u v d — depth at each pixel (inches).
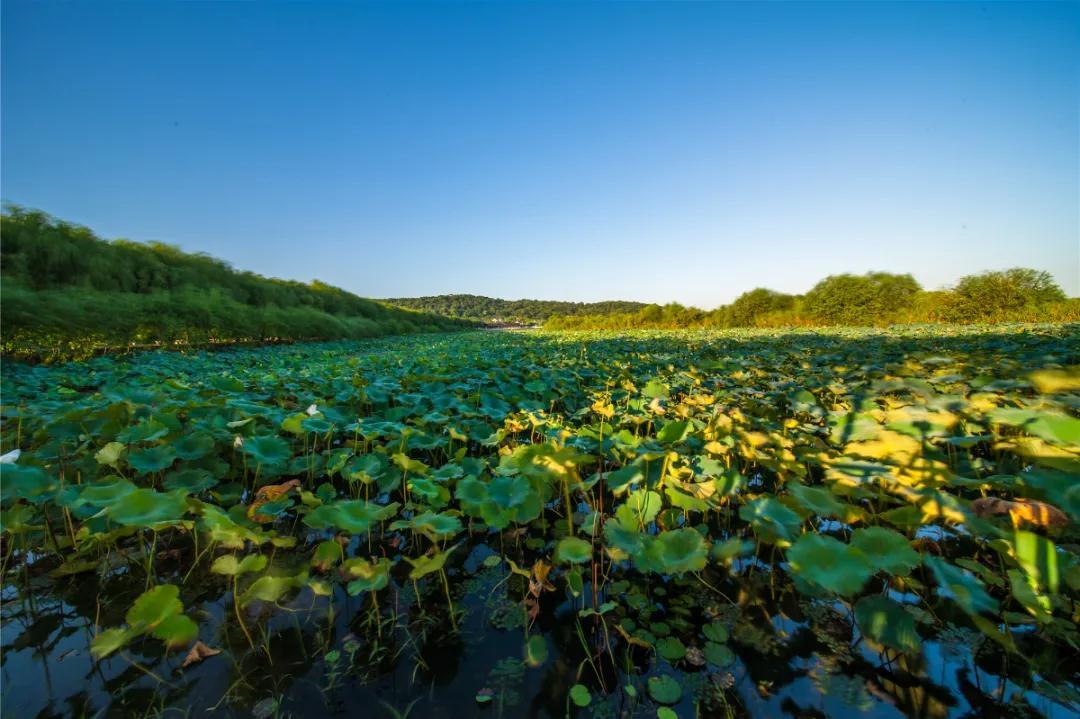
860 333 671.1
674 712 54.6
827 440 135.6
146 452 99.7
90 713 55.1
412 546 96.4
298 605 75.9
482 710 55.6
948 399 129.5
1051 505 68.9
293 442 138.7
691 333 938.1
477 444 156.4
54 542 87.2
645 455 91.1
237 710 55.6
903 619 56.7
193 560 89.0
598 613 70.2
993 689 57.0
